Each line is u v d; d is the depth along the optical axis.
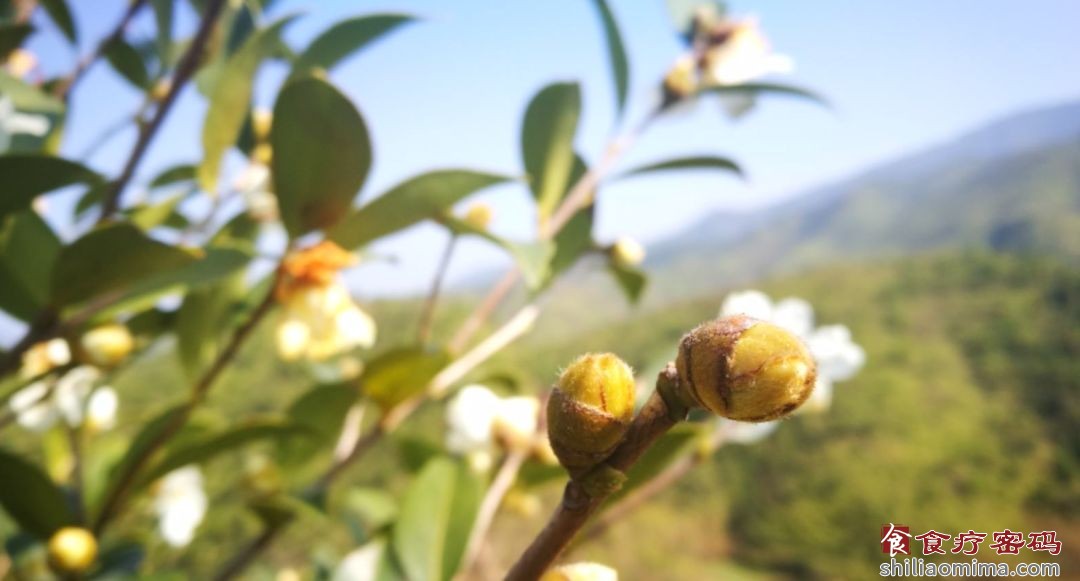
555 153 0.31
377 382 0.30
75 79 0.31
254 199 0.31
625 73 0.35
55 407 0.30
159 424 0.25
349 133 0.20
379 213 0.21
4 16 0.32
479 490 0.28
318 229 0.22
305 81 0.19
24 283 0.24
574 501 0.10
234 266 0.23
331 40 0.29
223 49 0.34
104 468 0.31
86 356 0.24
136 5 0.31
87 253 0.19
